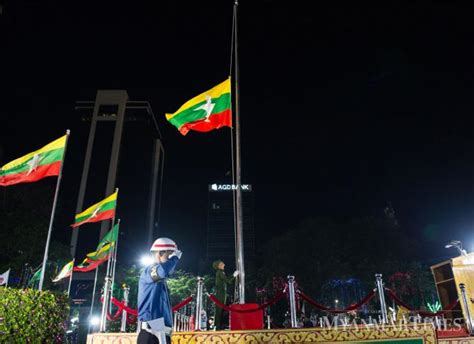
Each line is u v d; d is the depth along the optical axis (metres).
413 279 45.06
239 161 11.63
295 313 9.18
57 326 10.33
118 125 102.25
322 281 46.97
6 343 9.24
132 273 47.44
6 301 9.59
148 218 113.06
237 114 12.38
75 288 74.88
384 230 49.34
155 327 5.71
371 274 45.03
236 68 13.31
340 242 49.38
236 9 13.97
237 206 11.06
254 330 8.59
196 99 12.16
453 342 10.36
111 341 8.77
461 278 12.18
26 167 13.10
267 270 50.44
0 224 32.06
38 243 33.28
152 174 122.88
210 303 22.03
